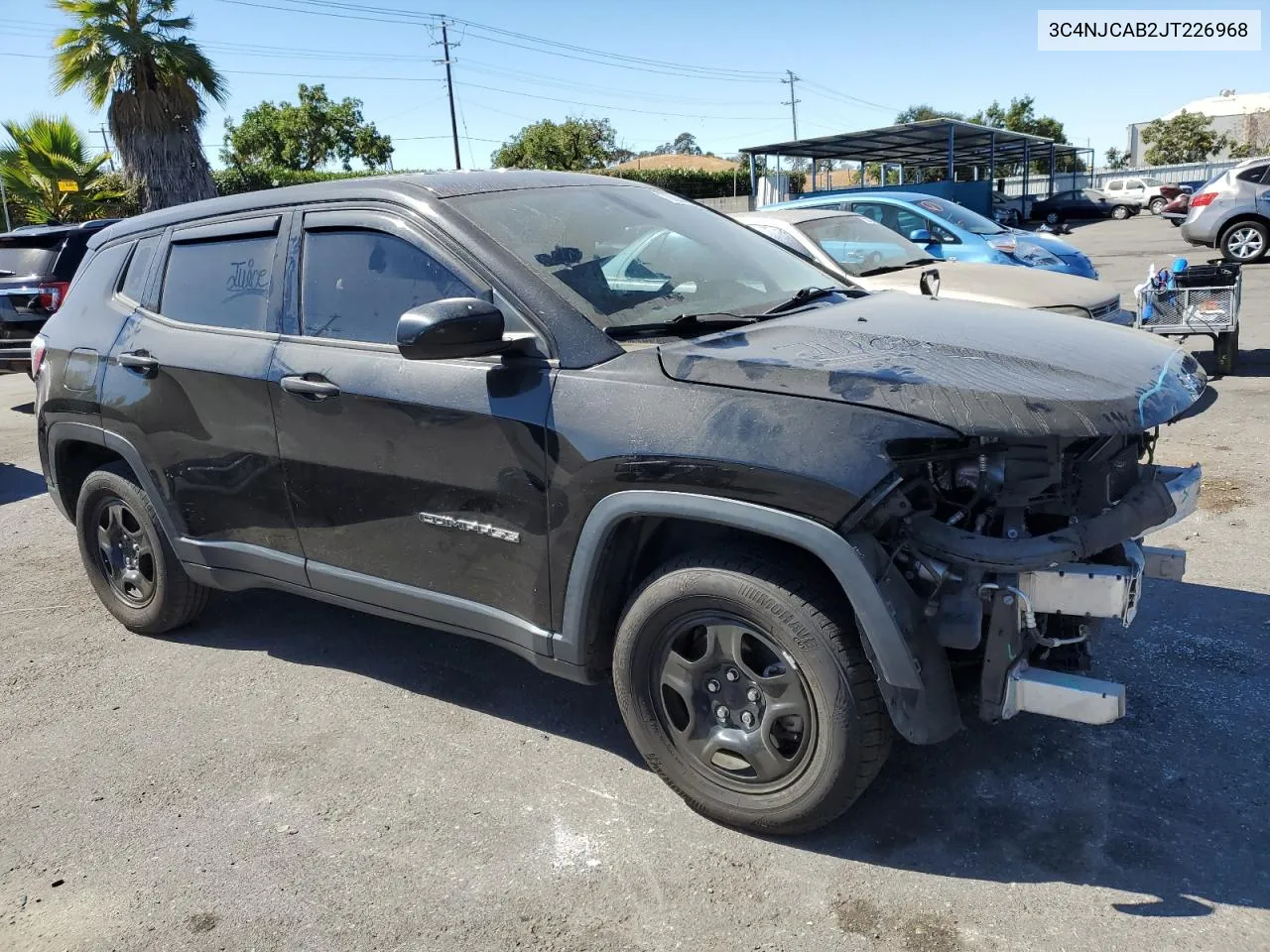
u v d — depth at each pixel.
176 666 4.27
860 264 8.15
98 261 4.55
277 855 2.96
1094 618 2.84
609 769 3.32
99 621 4.83
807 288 3.77
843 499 2.47
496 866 2.86
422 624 3.48
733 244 3.92
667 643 2.94
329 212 3.58
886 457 2.45
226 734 3.68
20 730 3.80
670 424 2.72
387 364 3.31
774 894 2.66
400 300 3.34
